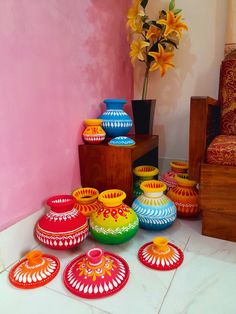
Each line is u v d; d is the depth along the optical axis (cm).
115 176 113
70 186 114
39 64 90
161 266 80
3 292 72
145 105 147
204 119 92
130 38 163
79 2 110
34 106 90
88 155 116
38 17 88
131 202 112
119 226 87
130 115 175
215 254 88
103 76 135
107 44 137
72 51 108
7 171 81
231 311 65
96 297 68
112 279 73
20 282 74
